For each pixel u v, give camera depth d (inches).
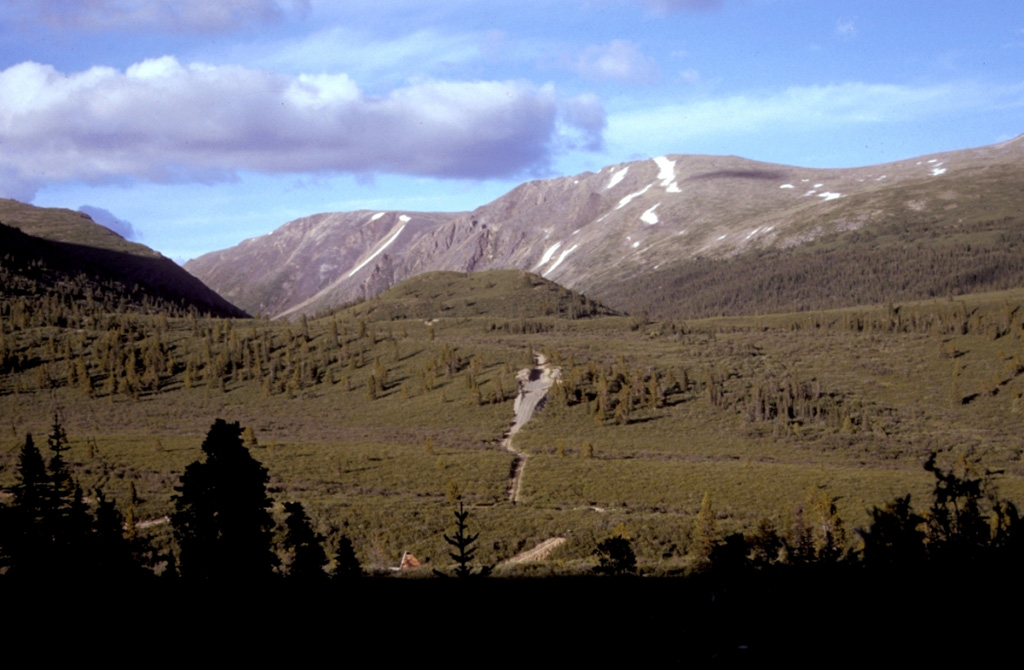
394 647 871.1
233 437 1073.5
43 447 3769.7
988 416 5231.3
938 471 802.8
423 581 1270.9
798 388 5442.9
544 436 4800.7
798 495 3097.9
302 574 1143.6
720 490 3216.0
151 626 984.3
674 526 2513.5
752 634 637.9
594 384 5733.3
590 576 1229.7
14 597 1116.5
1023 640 537.6
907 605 607.8
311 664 849.5
